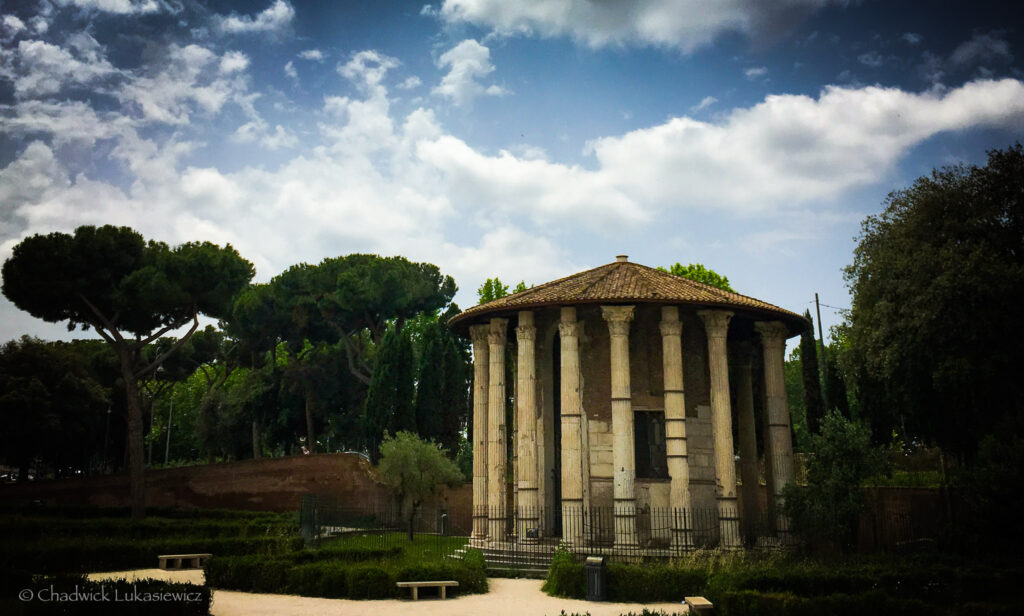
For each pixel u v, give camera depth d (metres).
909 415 31.95
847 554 29.80
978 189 31.00
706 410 34.06
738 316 34.94
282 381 68.56
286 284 69.50
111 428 80.94
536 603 22.34
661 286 33.09
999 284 27.39
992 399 28.42
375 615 19.88
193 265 52.56
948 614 18.09
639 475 32.72
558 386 35.72
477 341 37.19
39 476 85.06
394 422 57.69
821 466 29.94
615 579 22.98
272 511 54.66
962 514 31.12
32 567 26.66
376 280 67.25
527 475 31.70
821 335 53.16
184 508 54.25
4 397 57.19
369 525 50.34
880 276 31.86
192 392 100.62
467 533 53.62
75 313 52.25
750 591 19.59
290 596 23.09
